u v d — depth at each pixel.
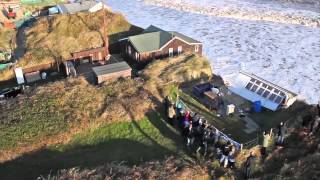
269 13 85.62
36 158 27.55
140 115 31.17
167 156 26.23
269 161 25.81
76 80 37.12
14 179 25.36
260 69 58.50
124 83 35.72
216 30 75.50
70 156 27.61
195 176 24.20
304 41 70.88
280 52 65.50
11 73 43.59
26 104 32.59
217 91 34.00
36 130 29.53
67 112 31.52
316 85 54.09
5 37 53.12
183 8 89.00
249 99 34.44
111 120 30.81
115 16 55.88
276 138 27.75
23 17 61.03
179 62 41.16
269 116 32.03
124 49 47.91
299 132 28.03
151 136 29.09
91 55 46.38
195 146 27.06
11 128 29.58
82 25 53.22
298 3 93.31
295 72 58.00
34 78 43.81
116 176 23.95
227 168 25.11
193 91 35.28
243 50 65.75
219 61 60.69
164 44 44.19
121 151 27.72
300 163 24.66
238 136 28.88
